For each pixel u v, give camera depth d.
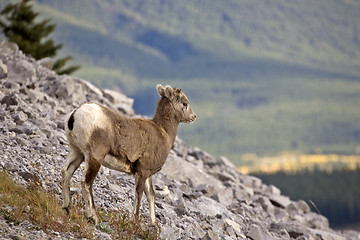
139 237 35.72
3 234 28.19
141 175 36.09
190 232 41.06
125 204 42.19
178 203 47.41
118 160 34.56
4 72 65.44
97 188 43.25
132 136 35.00
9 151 41.66
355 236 86.88
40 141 47.44
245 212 60.00
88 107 32.81
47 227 30.78
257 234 49.22
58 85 71.00
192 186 61.88
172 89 39.38
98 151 32.62
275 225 58.25
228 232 47.12
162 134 38.06
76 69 134.12
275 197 76.31
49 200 33.66
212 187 60.72
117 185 46.47
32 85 66.88
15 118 50.47
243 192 68.50
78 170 45.38
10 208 31.62
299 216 74.00
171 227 40.19
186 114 40.19
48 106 62.47
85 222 32.88
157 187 50.53
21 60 71.88
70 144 33.28
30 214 31.81
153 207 37.84
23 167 39.47
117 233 34.31
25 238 28.52
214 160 85.12
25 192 33.88
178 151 75.25
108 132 33.19
